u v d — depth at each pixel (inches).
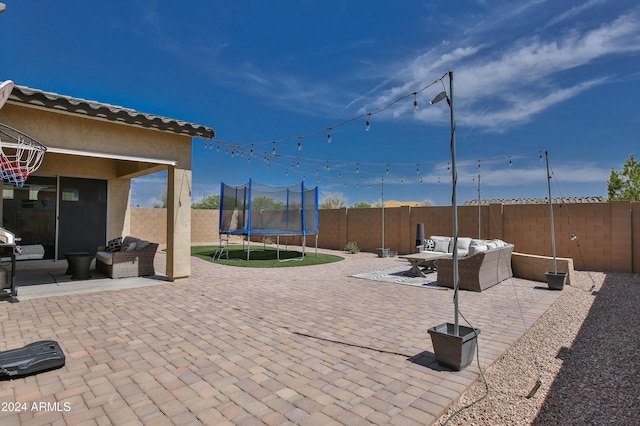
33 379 108.7
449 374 115.7
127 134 245.1
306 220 487.5
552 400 103.1
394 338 151.1
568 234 385.4
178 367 119.1
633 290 265.1
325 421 87.7
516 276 318.0
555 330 169.6
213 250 562.9
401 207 526.9
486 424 90.4
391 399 99.0
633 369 124.7
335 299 226.4
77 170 342.3
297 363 123.6
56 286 250.7
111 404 94.7
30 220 322.3
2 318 173.8
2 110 199.3
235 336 151.7
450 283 265.4
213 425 85.5
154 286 257.8
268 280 296.7
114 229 365.4
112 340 144.6
